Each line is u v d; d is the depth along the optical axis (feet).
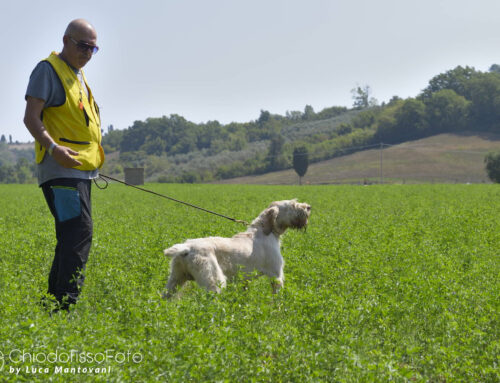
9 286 25.43
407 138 479.82
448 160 381.40
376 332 21.80
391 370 16.46
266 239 28.53
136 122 654.53
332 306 22.48
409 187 167.02
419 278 28.55
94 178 25.88
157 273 29.19
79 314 21.75
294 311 22.81
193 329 20.10
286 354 17.60
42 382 15.66
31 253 35.19
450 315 21.94
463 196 113.39
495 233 48.01
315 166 413.80
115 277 27.02
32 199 113.19
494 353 18.63
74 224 24.32
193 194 136.67
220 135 651.66
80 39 24.32
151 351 17.38
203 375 16.12
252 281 26.45
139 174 196.34
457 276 30.45
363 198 110.63
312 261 32.78
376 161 400.67
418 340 21.59
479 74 577.84
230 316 21.01
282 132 648.38
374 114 573.33
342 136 512.63
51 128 24.17
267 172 422.00
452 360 18.38
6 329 17.85
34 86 23.34
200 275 25.00
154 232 48.55
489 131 468.34
